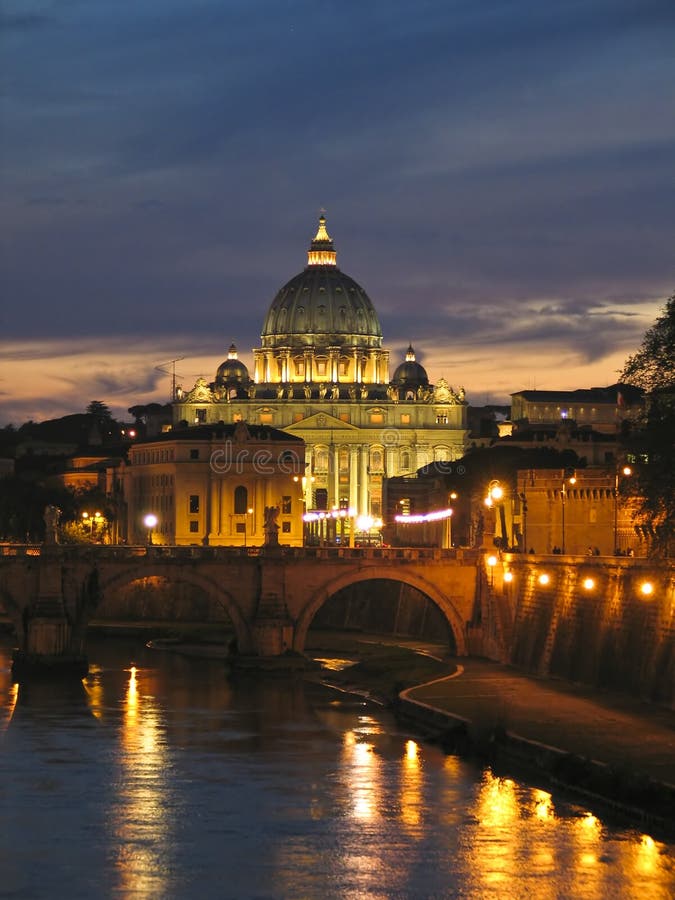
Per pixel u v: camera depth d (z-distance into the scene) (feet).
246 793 456.04
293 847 402.93
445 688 604.90
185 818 428.97
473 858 392.88
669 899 367.25
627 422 580.30
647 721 510.17
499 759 492.54
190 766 492.54
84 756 507.30
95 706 610.65
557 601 629.92
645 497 561.02
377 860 392.27
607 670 577.02
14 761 498.28
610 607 580.30
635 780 426.51
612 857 391.45
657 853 394.52
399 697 590.96
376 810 434.30
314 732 552.41
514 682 613.52
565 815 425.69
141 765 493.77
